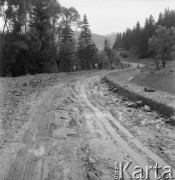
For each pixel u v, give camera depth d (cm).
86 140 628
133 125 777
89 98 1323
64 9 4050
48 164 486
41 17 3719
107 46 8819
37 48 3422
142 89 1447
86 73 3906
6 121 795
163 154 540
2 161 501
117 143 607
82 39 5506
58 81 2292
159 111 952
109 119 853
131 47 15038
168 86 1711
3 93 1332
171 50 4978
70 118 857
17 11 3045
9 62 3316
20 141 615
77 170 461
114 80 2264
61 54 4269
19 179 430
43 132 690
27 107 1014
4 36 3156
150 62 9794
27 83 1839
